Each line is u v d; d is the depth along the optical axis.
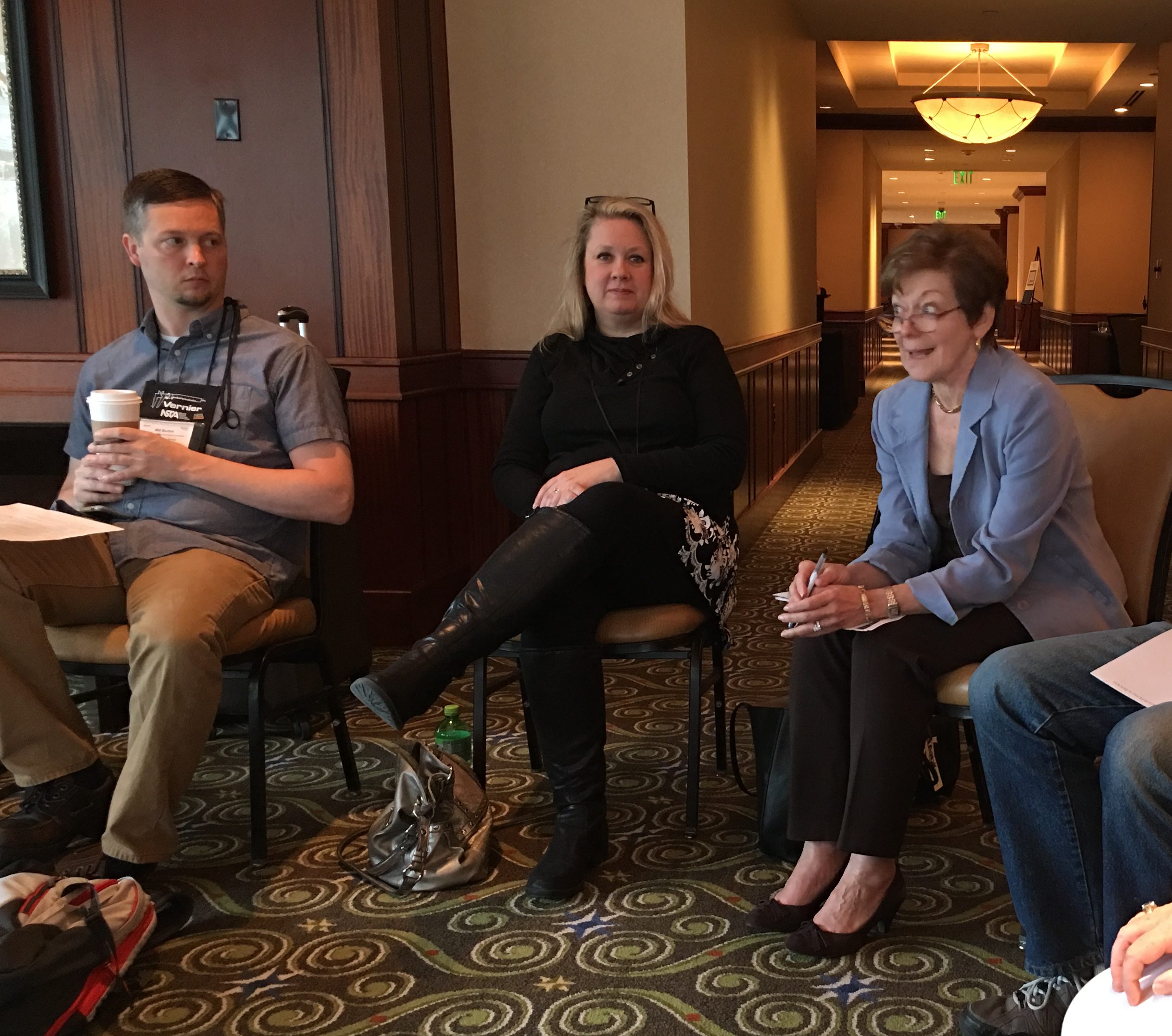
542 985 1.92
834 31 7.87
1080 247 14.31
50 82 3.83
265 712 2.44
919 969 1.93
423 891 2.27
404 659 2.16
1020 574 1.93
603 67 4.13
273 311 3.85
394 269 3.77
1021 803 1.72
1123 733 1.53
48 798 2.29
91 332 3.92
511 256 4.25
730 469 2.50
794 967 1.95
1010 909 2.13
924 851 2.39
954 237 1.99
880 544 2.13
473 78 4.20
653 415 2.55
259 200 3.80
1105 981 1.09
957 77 11.73
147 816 2.16
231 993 1.92
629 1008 1.84
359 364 3.78
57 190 3.88
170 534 2.43
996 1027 1.70
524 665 2.31
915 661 1.89
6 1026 1.70
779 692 3.45
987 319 2.01
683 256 4.21
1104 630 1.86
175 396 2.52
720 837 2.48
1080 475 2.01
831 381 10.48
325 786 2.83
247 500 2.41
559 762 2.32
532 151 4.20
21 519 2.24
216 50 3.75
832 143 13.10
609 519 2.20
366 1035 1.79
